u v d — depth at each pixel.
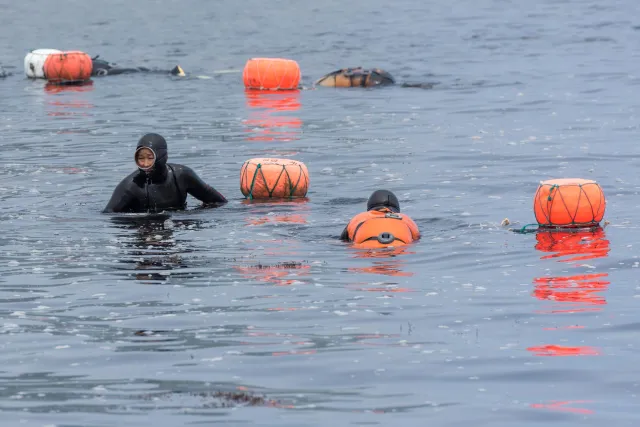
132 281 40.50
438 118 90.56
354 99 105.62
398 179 62.75
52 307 37.09
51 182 62.88
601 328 33.75
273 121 90.69
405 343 32.59
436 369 30.25
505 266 42.12
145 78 127.75
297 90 114.75
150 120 92.12
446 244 46.00
